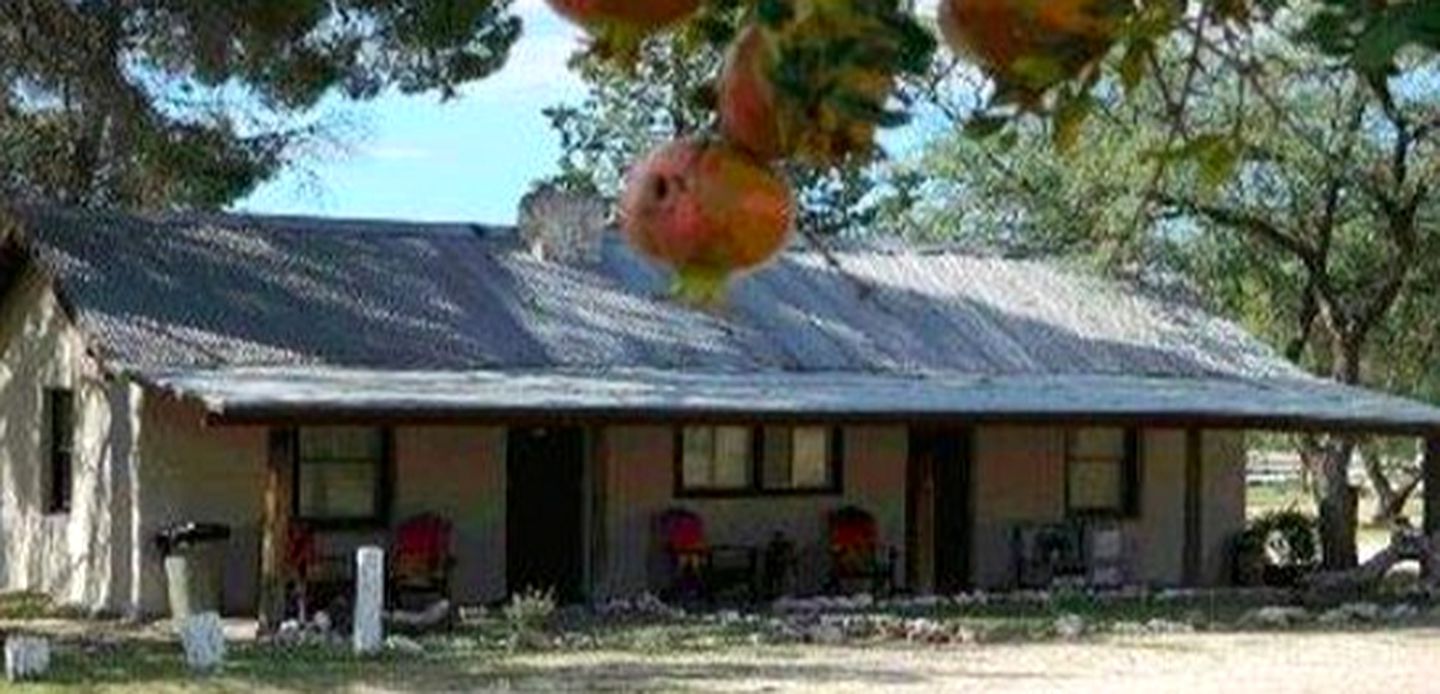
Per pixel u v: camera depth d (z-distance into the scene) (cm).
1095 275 3428
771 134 178
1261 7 208
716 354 2973
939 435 3116
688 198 176
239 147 3306
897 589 3050
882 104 178
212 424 2402
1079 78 189
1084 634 2552
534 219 3119
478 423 2503
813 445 3005
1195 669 2231
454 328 2853
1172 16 195
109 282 2727
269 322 2741
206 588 2541
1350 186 3522
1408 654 2403
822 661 2231
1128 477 3256
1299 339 3825
